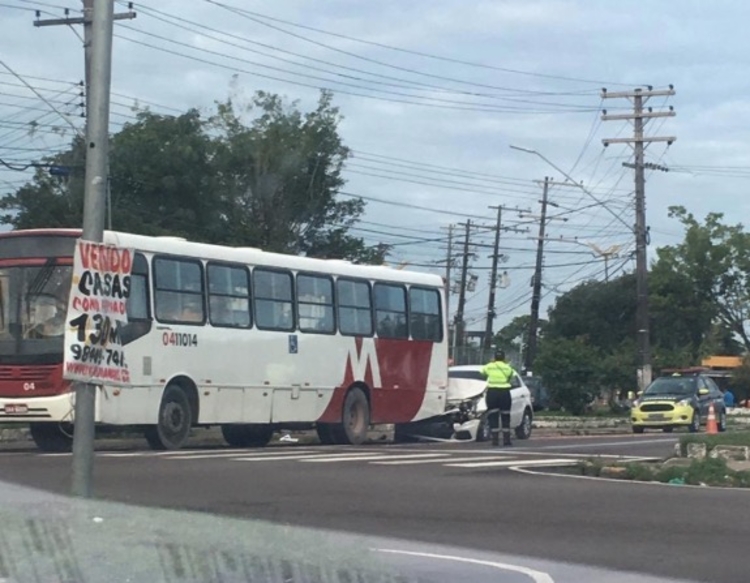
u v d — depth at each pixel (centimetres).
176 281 2288
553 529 1217
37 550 630
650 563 1034
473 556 1030
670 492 1552
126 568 630
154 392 2227
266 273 2494
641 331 4953
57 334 2123
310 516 1280
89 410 1059
